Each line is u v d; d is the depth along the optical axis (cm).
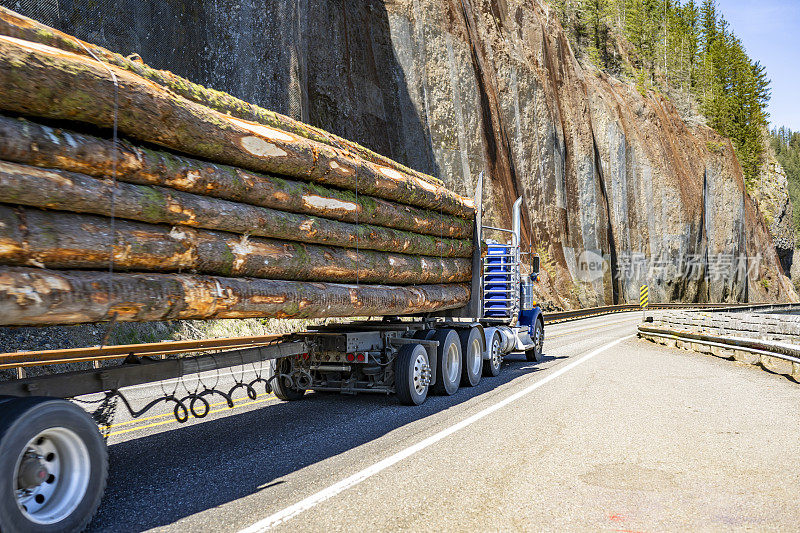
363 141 3228
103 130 408
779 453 512
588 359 1341
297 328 1753
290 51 2375
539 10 5556
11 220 339
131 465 500
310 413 747
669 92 8788
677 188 6397
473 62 4144
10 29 371
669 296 6094
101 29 1475
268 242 572
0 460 299
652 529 340
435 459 504
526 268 1354
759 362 1187
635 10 8788
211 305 479
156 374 482
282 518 365
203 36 1944
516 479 444
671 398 809
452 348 912
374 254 766
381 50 3591
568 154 5153
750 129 9512
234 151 514
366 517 364
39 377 379
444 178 3675
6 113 352
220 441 590
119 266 409
